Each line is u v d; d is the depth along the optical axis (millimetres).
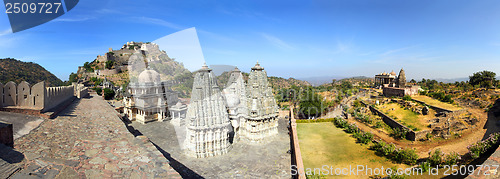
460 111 47031
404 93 68125
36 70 124812
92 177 9531
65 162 10828
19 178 8625
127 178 9609
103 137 15711
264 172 23734
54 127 17797
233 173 23250
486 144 29625
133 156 12086
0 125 11094
